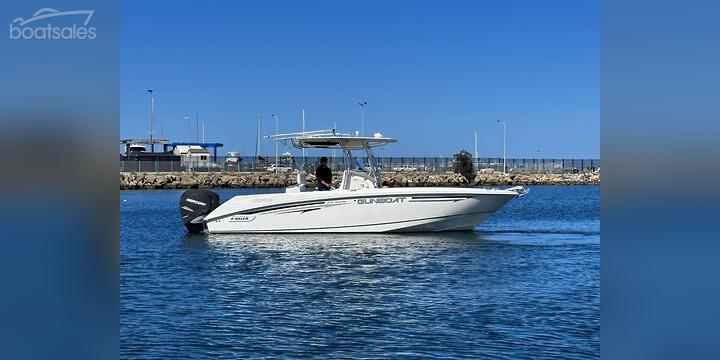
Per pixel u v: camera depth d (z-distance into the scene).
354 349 10.83
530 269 17.41
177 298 14.34
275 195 23.88
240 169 89.62
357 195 23.53
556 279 16.05
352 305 13.62
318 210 23.72
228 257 19.58
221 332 11.81
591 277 16.23
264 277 16.62
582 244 22.20
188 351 10.80
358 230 23.69
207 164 90.12
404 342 11.16
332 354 10.59
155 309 13.39
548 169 101.00
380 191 23.53
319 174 24.44
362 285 15.54
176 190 73.69
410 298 14.16
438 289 15.01
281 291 15.00
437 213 23.69
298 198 23.72
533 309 13.12
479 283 15.64
